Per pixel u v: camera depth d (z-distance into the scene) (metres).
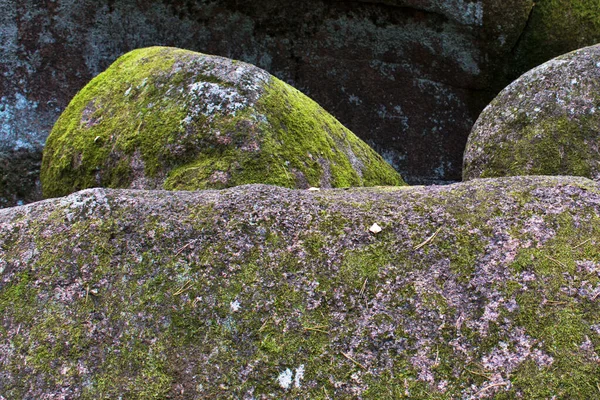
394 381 1.10
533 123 2.57
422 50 4.20
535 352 1.09
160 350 1.14
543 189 1.31
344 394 1.10
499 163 2.61
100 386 1.12
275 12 3.95
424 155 4.36
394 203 1.33
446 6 3.96
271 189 1.38
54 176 2.75
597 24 4.22
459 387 1.08
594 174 2.41
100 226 1.27
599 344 1.09
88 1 3.78
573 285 1.15
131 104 2.59
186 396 1.10
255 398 1.10
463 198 1.32
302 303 1.17
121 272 1.22
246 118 2.34
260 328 1.15
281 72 4.12
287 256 1.23
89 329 1.16
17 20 3.75
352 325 1.15
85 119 2.77
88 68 3.89
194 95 2.41
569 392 1.06
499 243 1.22
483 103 4.42
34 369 1.14
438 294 1.17
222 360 1.13
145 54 2.83
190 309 1.17
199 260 1.22
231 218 1.28
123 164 2.48
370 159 2.98
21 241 1.28
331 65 4.16
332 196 1.37
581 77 2.53
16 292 1.21
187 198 1.34
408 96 4.29
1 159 3.76
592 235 1.21
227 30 3.98
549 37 4.20
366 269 1.20
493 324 1.13
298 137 2.47
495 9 3.98
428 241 1.23
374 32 4.10
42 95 3.84
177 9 3.87
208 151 2.32
